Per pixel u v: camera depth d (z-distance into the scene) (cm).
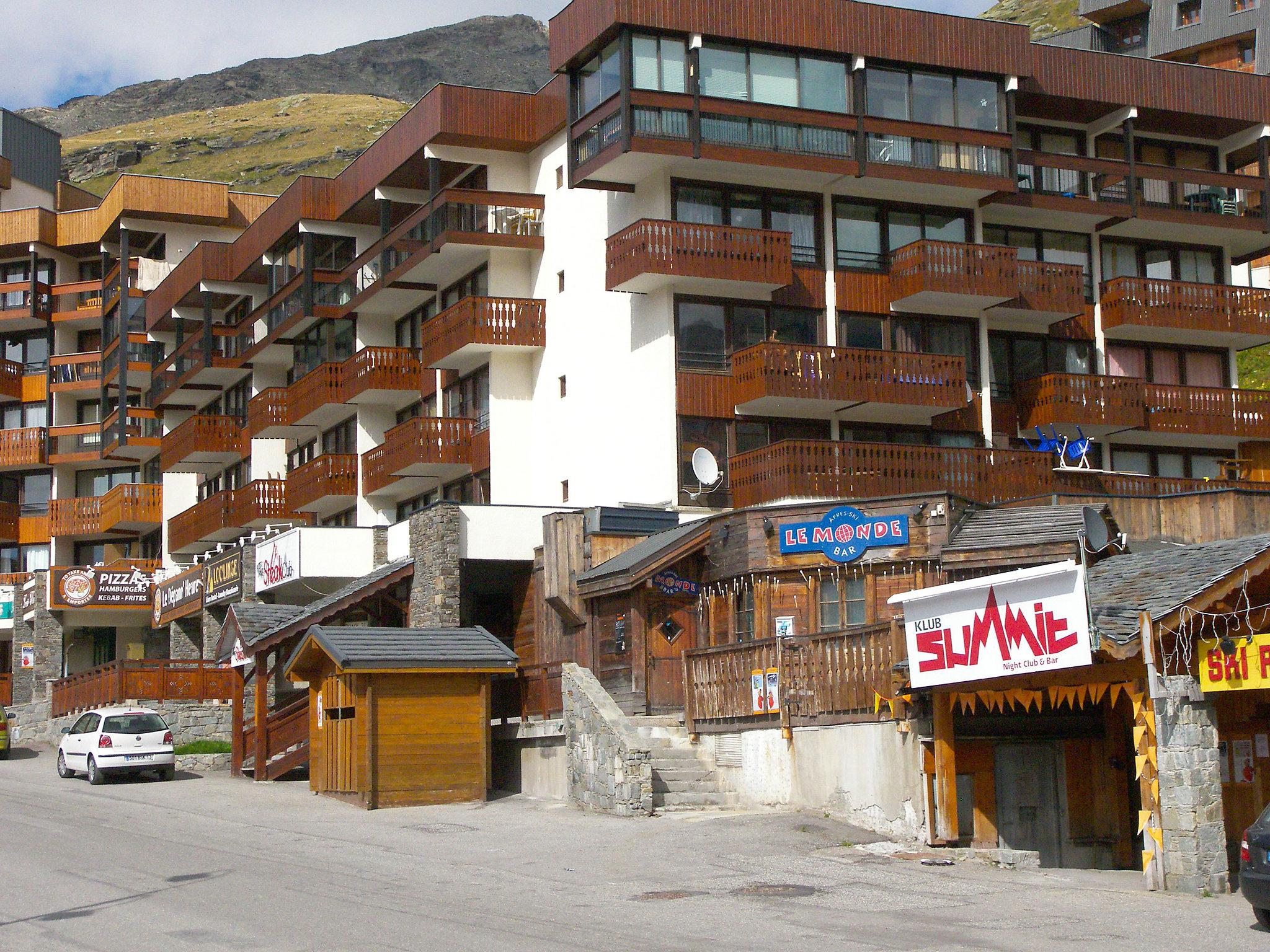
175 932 1353
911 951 1222
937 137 3572
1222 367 4109
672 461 3319
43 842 2050
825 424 3534
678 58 3350
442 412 4125
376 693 2452
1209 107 3947
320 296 4484
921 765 1833
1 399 6806
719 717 2283
